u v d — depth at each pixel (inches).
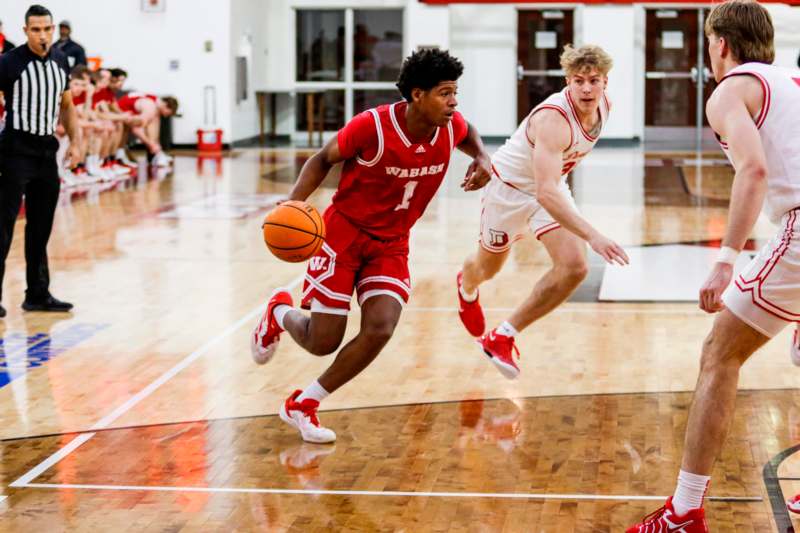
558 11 1082.1
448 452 227.0
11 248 488.7
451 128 220.1
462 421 248.4
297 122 1131.9
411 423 247.0
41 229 361.4
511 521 189.5
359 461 221.3
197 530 186.5
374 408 258.5
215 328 342.3
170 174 817.5
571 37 1085.8
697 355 307.3
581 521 189.3
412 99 212.2
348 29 1105.4
